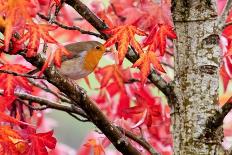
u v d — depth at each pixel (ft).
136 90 39.14
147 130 41.37
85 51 35.27
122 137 31.45
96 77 40.93
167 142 41.63
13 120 28.27
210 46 30.68
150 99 36.32
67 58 34.81
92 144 37.60
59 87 28.99
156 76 31.40
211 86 30.66
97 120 30.68
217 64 30.81
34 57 27.07
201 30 30.71
